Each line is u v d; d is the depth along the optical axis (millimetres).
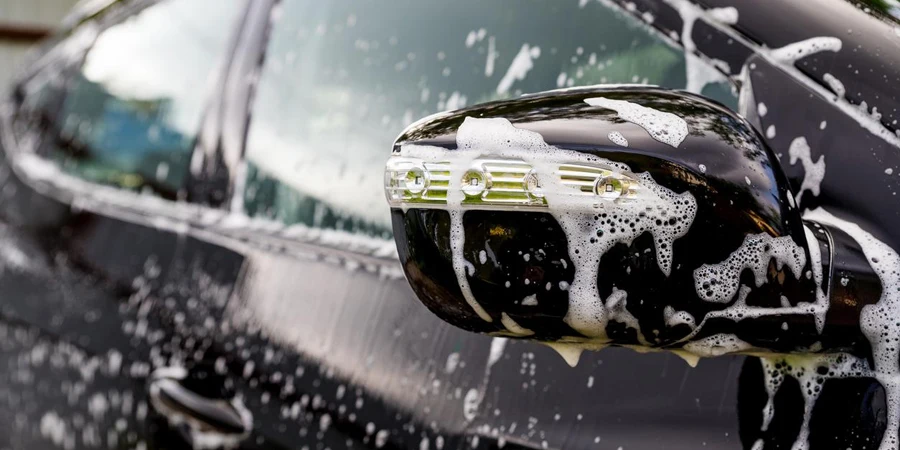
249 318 1235
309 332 1156
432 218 737
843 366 787
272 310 1211
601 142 716
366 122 1194
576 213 712
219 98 1458
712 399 850
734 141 731
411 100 1147
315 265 1189
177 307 1349
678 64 915
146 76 1626
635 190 709
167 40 1619
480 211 722
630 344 749
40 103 1895
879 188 795
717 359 857
